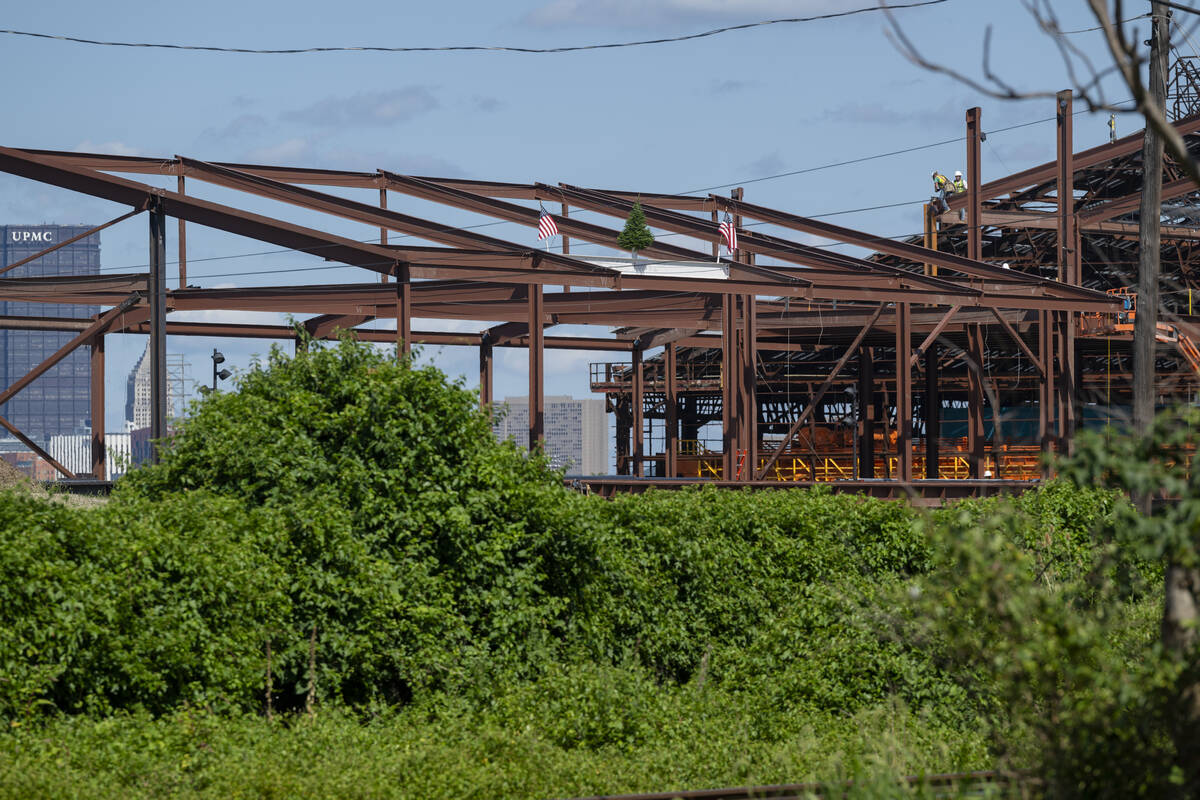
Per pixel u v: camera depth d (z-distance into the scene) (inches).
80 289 7770.7
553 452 3228.3
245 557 2363.4
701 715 2445.9
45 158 5900.6
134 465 2923.2
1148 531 1056.8
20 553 2004.2
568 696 2436.0
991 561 1119.0
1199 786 1050.7
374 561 2613.2
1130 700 1097.4
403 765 1870.1
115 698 2121.1
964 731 2225.6
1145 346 3422.7
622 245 7775.6
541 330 6983.3
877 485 6382.9
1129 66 790.5
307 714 2297.0
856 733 2246.6
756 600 3203.7
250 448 2770.7
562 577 2935.5
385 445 2800.2
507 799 1761.8
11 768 1641.2
